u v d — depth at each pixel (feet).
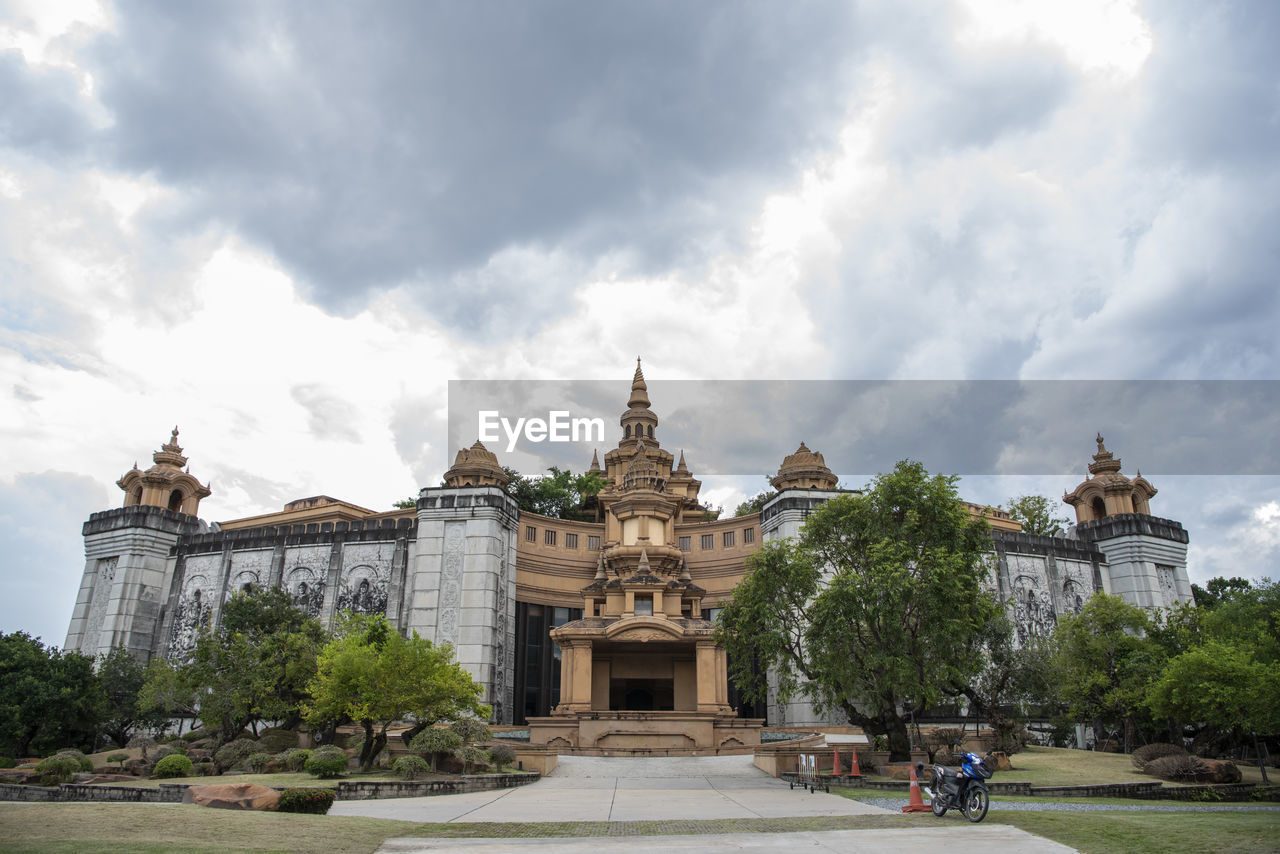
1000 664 175.22
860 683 132.05
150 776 148.66
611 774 142.72
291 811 78.43
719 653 195.93
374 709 125.39
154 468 286.66
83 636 262.67
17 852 47.96
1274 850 58.39
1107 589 269.03
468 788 111.65
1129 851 58.70
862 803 92.79
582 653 196.03
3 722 185.68
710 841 61.46
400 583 238.89
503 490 242.17
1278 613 143.02
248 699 169.07
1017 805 92.94
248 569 256.93
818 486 253.24
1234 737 164.25
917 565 137.28
